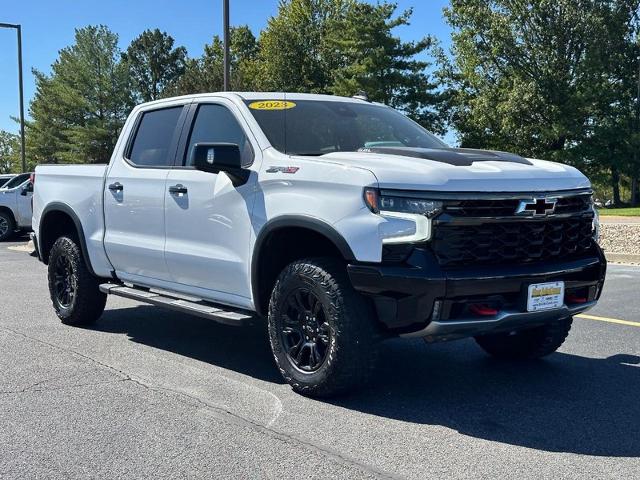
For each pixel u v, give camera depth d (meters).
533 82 39.72
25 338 6.60
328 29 50.44
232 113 5.46
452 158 4.61
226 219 5.18
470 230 4.23
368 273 4.23
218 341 6.54
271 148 5.04
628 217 23.58
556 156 40.72
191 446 3.94
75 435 4.11
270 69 52.03
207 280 5.44
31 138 66.75
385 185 4.23
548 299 4.46
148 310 8.13
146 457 3.79
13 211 19.67
